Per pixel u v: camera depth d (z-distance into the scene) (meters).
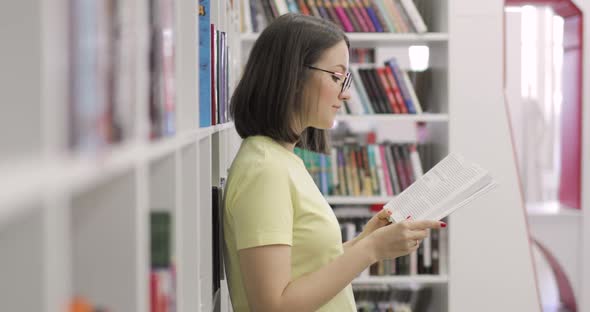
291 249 1.71
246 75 1.82
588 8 4.98
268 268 1.60
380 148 3.76
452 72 3.63
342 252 1.79
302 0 3.63
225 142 2.50
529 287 3.67
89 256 0.84
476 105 3.64
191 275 1.53
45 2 0.54
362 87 3.69
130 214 0.84
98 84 0.65
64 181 0.56
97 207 0.84
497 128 3.65
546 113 6.39
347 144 3.80
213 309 1.97
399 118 3.65
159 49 1.02
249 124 1.81
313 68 1.80
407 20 3.64
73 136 0.60
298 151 3.69
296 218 1.71
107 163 0.68
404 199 2.05
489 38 3.63
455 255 3.66
